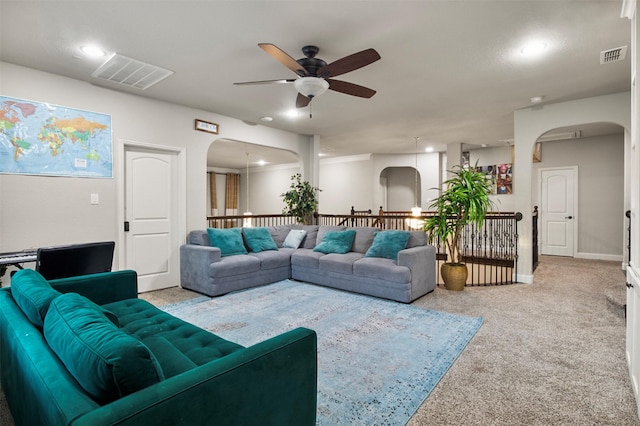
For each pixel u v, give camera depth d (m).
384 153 8.96
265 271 4.48
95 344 0.95
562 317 3.24
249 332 2.86
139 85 3.69
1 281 3.05
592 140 6.66
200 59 3.06
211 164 11.33
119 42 2.74
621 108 3.99
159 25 2.48
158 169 4.33
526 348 2.55
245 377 1.05
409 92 3.97
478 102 4.35
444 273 4.33
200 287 4.07
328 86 2.93
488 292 4.18
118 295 2.48
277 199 11.32
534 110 4.55
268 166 11.57
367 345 2.60
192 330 1.93
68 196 3.49
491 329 2.94
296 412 1.26
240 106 4.54
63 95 3.44
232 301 3.77
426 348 2.54
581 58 3.05
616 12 2.32
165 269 4.39
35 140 3.28
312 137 6.48
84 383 0.91
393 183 10.20
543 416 1.74
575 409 1.80
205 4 2.22
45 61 3.09
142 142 4.07
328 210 9.80
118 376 0.86
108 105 3.78
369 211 8.43
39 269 2.41
